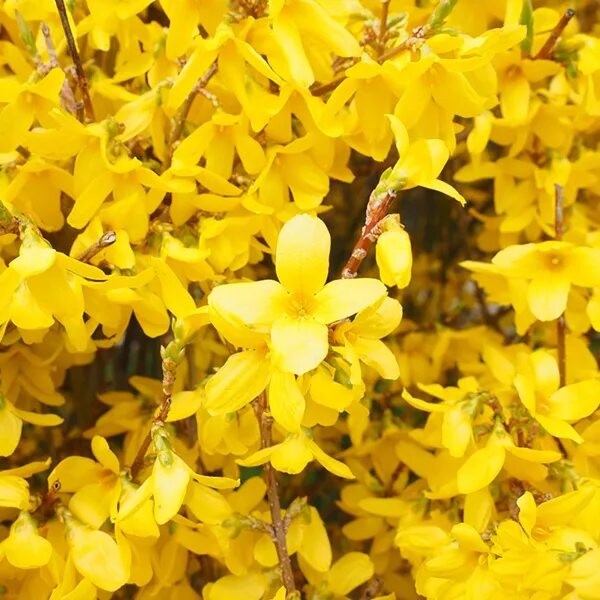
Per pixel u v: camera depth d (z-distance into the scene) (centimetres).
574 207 46
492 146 59
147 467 38
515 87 43
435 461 42
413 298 63
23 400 44
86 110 39
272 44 38
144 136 41
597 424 39
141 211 38
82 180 38
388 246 34
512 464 38
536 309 39
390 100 39
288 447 36
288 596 36
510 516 38
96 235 38
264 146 40
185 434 43
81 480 38
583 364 43
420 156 35
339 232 65
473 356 49
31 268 33
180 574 40
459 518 41
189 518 40
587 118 44
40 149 38
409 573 45
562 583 35
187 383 46
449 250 64
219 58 38
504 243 48
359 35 41
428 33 38
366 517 44
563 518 36
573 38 42
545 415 38
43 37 41
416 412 50
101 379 53
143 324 38
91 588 36
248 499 39
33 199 39
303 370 32
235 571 38
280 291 33
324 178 40
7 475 37
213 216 40
